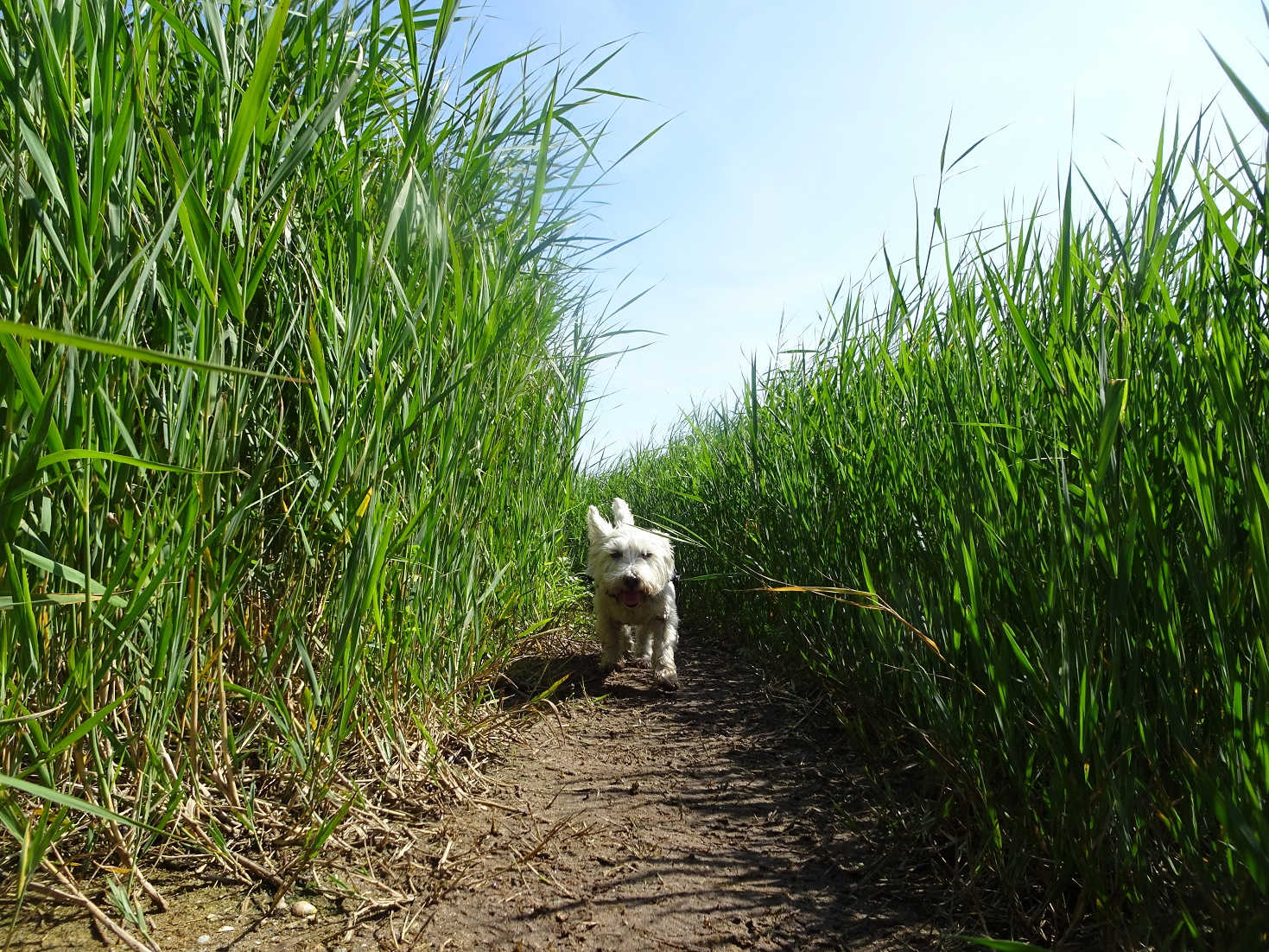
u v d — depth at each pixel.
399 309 2.39
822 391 3.99
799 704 3.90
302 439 2.33
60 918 1.69
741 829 2.54
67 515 1.64
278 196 2.13
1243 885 1.28
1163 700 1.49
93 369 1.51
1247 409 1.31
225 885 1.94
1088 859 1.67
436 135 2.55
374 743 2.66
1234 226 1.55
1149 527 1.48
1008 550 2.04
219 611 1.97
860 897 2.08
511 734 3.47
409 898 2.02
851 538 3.42
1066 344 1.79
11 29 1.33
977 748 2.23
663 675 4.53
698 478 6.54
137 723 1.95
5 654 1.47
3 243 1.37
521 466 4.23
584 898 2.07
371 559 2.23
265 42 1.45
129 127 1.50
